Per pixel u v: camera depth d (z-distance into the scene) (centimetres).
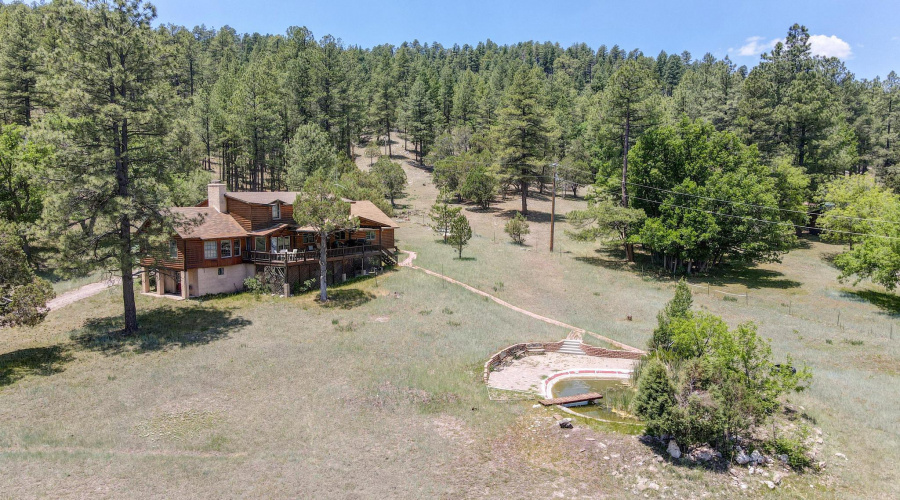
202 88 9519
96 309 3338
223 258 3709
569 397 2231
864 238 3956
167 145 3020
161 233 2958
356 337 2967
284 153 7088
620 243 5522
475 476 1562
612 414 2114
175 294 3647
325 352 2711
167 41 3022
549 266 5125
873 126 8462
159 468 1556
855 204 4878
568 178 8606
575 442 1794
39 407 2008
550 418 2009
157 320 3130
